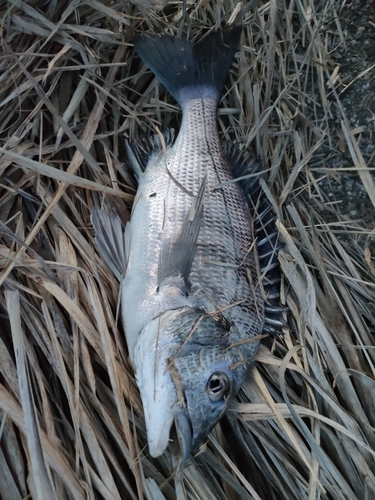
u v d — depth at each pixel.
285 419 0.37
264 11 0.47
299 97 0.47
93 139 0.40
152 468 0.34
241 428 0.37
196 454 0.33
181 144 0.40
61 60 0.40
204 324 0.32
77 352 0.34
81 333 0.35
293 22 0.49
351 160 0.46
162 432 0.30
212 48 0.43
